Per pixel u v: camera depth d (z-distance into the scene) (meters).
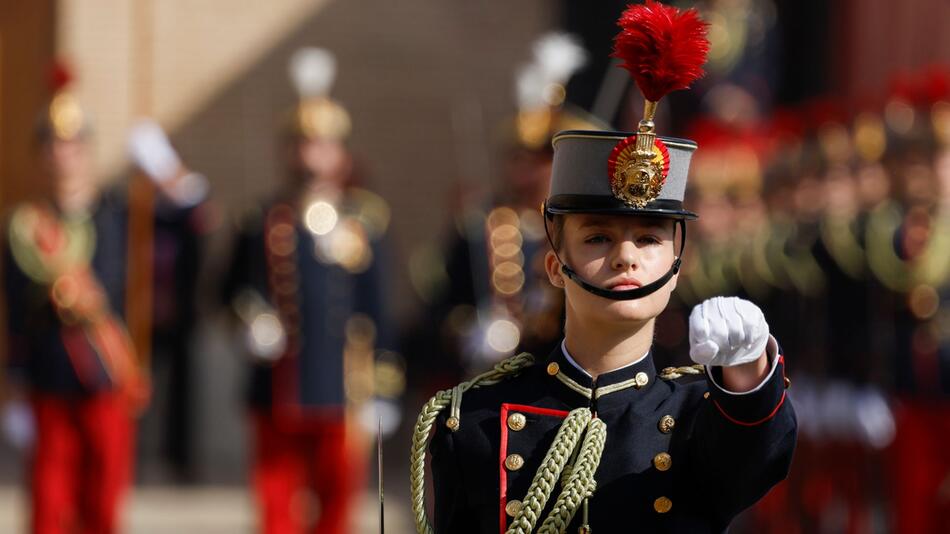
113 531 30.09
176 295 34.06
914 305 29.73
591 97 27.77
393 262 45.19
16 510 36.31
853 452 31.97
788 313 33.06
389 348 31.69
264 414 30.67
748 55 39.72
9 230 30.19
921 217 30.03
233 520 35.66
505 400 13.02
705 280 34.31
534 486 12.44
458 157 45.19
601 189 12.39
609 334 12.73
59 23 43.62
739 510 12.24
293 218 31.19
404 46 45.88
